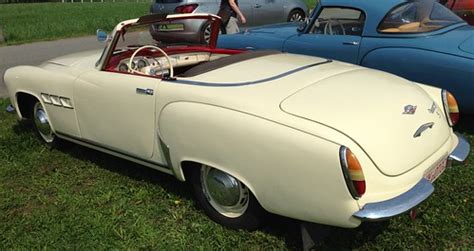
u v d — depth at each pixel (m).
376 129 2.55
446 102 3.25
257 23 10.45
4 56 10.66
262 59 3.50
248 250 2.96
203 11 9.61
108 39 3.69
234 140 2.72
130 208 3.51
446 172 3.80
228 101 2.81
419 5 4.76
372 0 4.88
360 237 3.03
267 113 2.65
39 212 3.53
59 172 4.17
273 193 2.66
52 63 4.36
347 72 3.22
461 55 4.22
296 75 3.09
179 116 3.00
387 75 3.28
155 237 3.14
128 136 3.51
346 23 5.09
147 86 3.25
